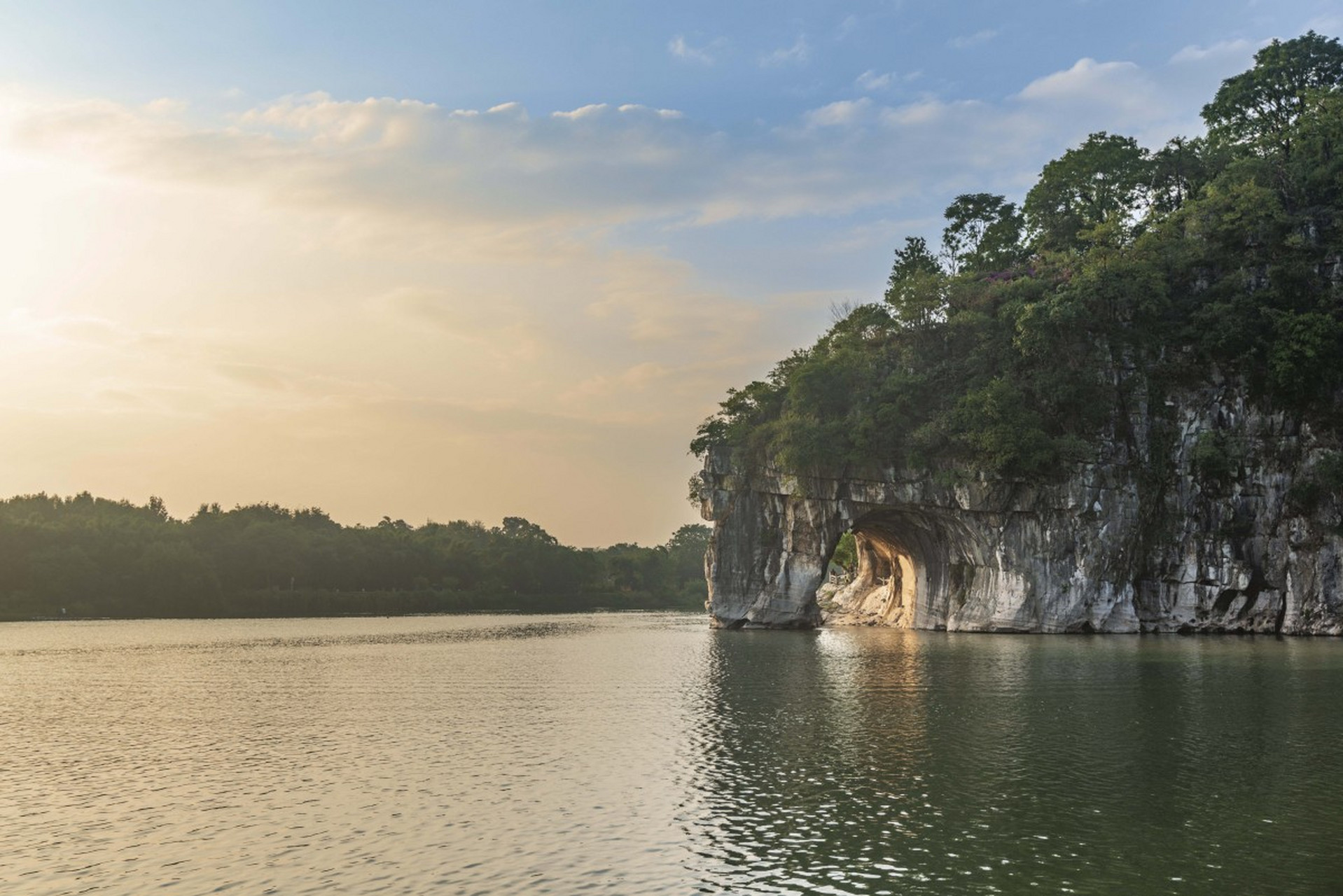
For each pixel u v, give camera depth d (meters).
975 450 94.00
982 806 29.03
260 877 23.95
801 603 109.25
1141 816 27.95
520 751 38.19
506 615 172.12
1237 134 110.81
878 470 100.06
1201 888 22.42
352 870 24.31
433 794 31.45
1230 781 31.50
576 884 23.14
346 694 56.41
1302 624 87.19
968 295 100.56
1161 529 92.44
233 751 39.25
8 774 35.34
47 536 163.88
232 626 133.38
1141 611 92.94
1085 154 113.81
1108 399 92.19
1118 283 90.25
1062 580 92.06
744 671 64.44
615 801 30.30
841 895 22.30
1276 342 87.81
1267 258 92.31
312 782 33.53
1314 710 43.97
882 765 34.53
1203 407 92.12
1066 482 91.12
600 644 93.06
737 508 113.12
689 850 25.42
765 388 111.94
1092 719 42.66
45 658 82.50
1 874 24.52
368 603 190.12
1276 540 89.00
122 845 26.69
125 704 53.00
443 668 70.69
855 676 59.88
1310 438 88.19
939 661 67.31
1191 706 45.44
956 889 22.56
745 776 33.31
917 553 109.12
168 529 185.75
